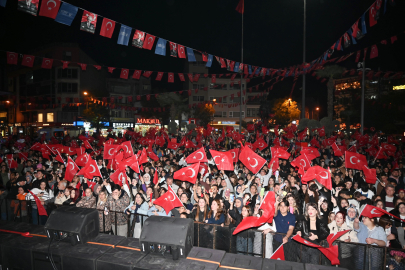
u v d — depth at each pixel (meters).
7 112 59.72
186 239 3.40
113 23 7.48
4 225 4.21
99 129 51.41
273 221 5.49
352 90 58.72
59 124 51.50
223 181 8.48
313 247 4.49
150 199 6.48
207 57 11.55
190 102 67.75
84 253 3.45
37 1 5.97
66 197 7.70
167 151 17.52
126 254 3.45
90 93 50.66
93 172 8.00
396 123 45.00
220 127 67.12
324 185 6.98
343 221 5.18
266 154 16.92
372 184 8.75
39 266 3.51
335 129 23.53
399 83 51.94
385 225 5.36
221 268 3.24
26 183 8.75
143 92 68.62
